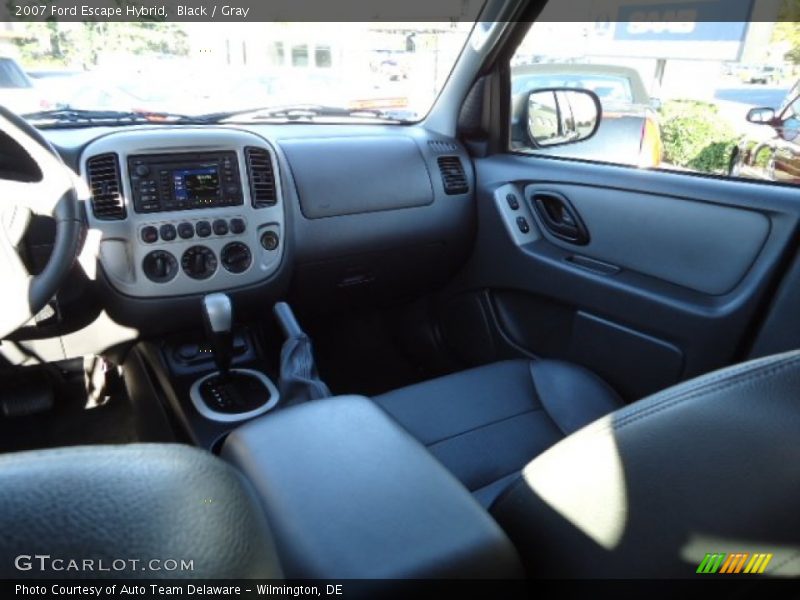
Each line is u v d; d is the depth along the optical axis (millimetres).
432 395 1556
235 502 466
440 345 2576
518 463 1369
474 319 2408
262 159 1882
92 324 1797
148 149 1712
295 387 1644
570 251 2074
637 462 586
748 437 536
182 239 1771
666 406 603
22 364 1783
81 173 1648
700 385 605
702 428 564
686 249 1763
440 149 2273
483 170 2305
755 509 505
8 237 1419
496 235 2254
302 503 699
